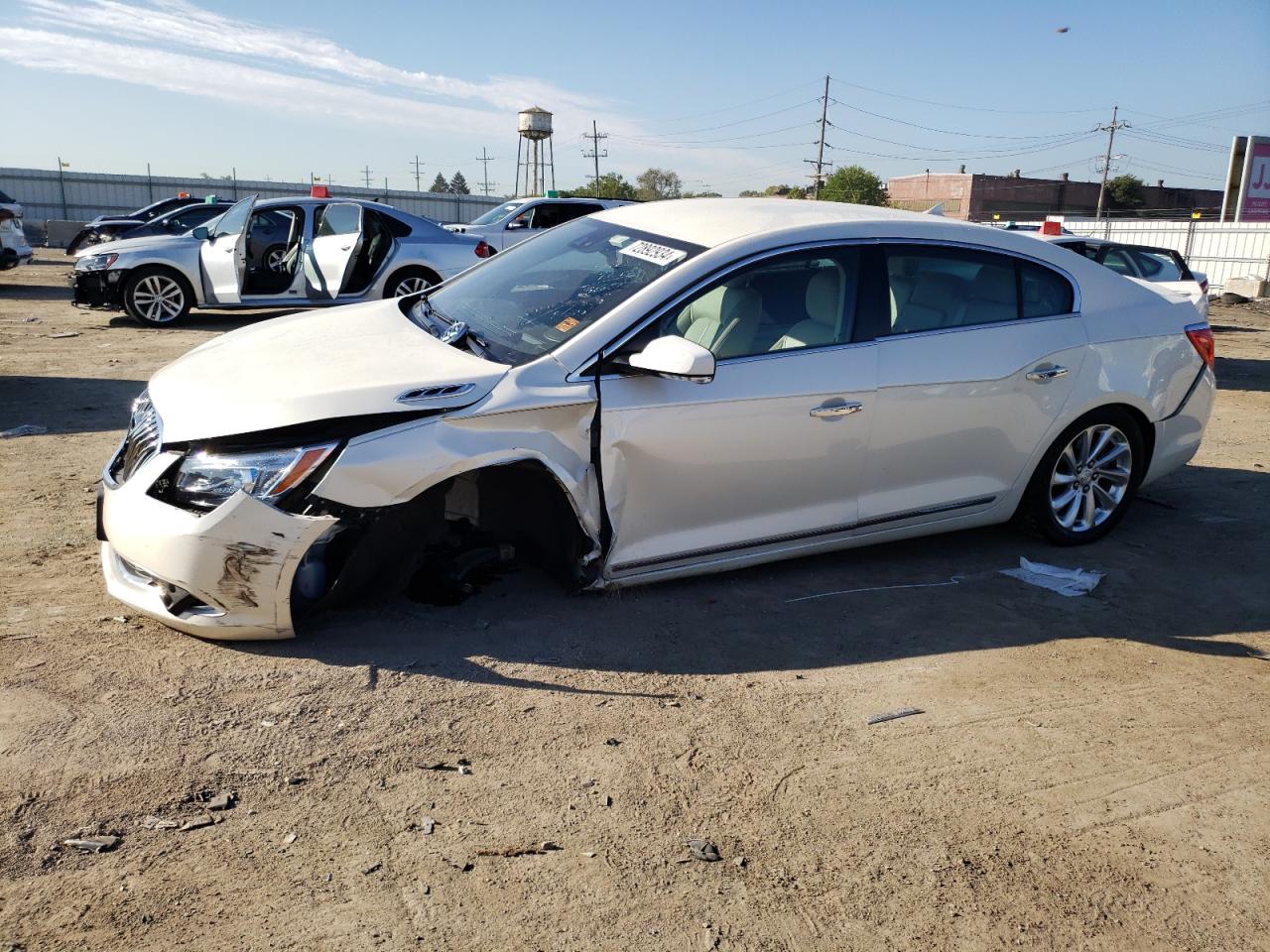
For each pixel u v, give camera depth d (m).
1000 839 2.65
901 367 4.09
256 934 2.15
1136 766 3.03
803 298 3.97
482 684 3.27
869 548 4.76
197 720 2.95
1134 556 4.82
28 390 7.87
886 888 2.44
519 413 3.45
